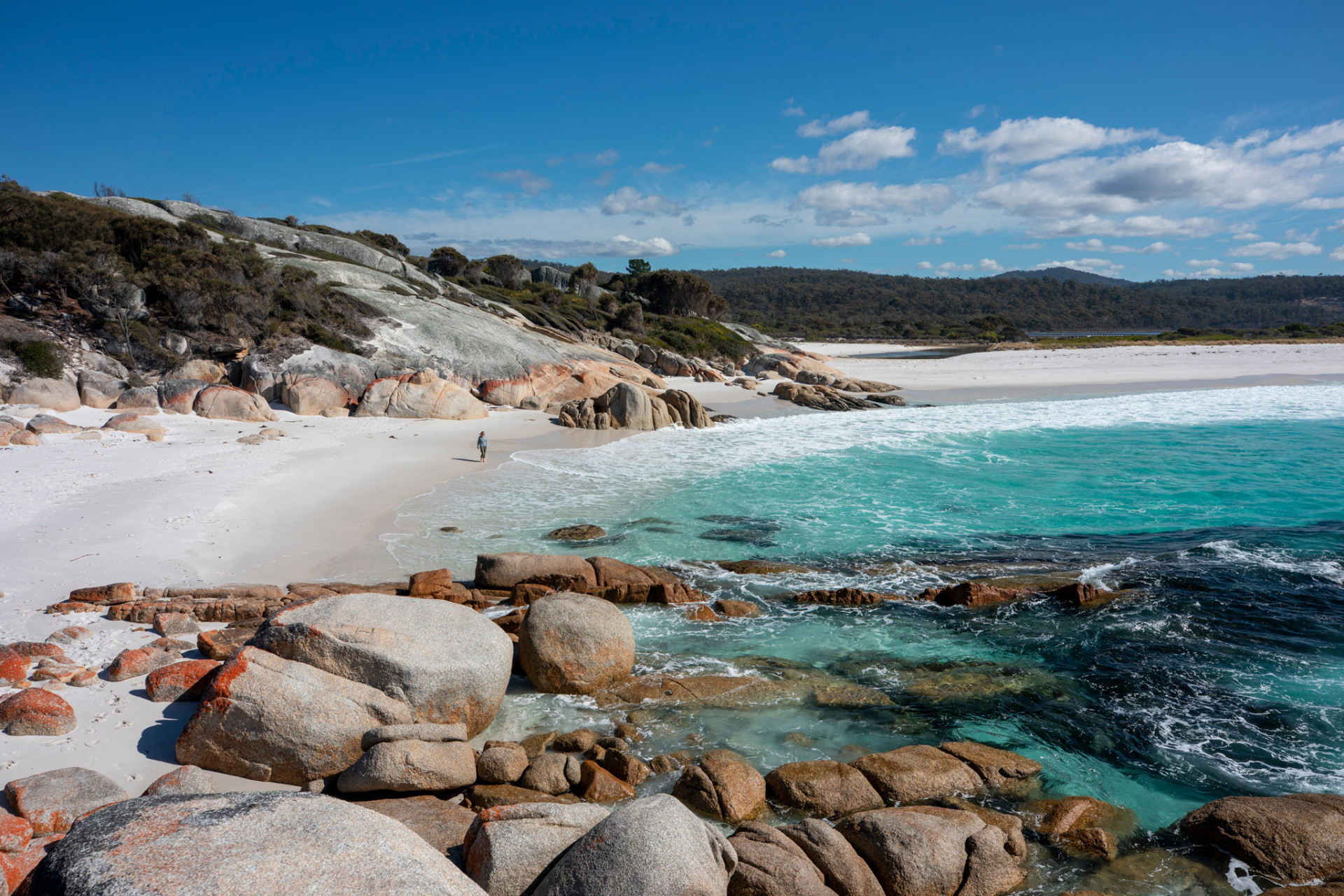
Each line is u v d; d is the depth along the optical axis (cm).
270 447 2556
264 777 795
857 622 1326
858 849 698
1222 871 714
